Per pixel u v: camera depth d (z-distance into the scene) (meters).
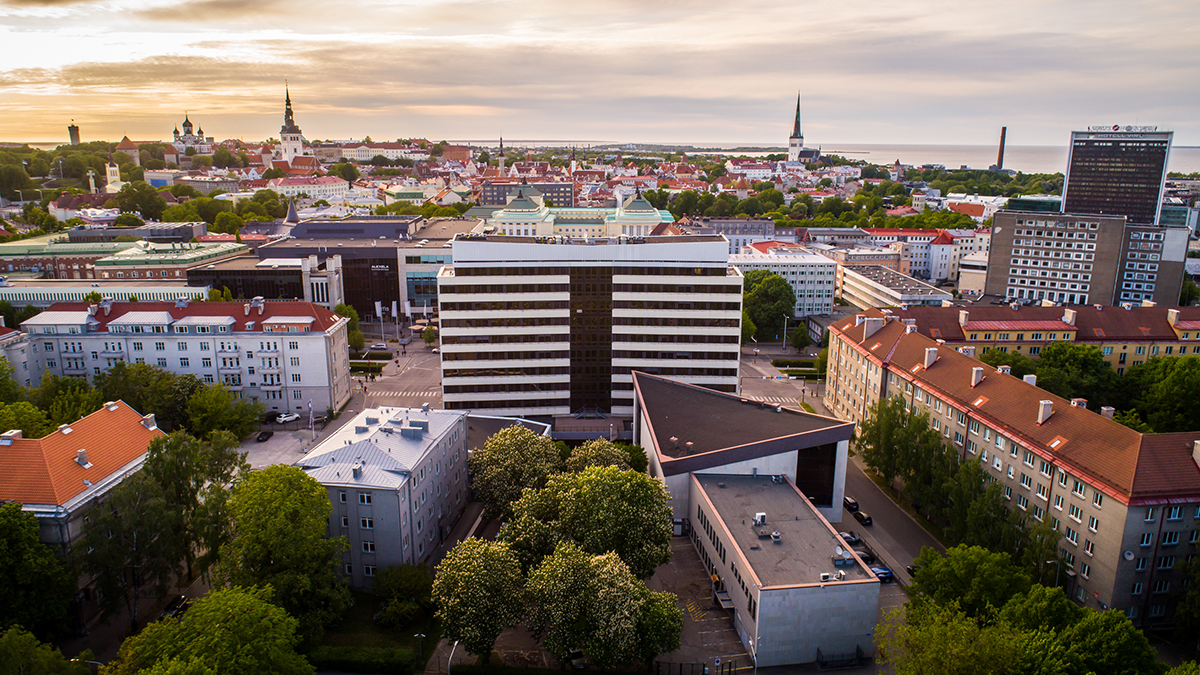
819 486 110.44
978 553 79.06
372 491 89.88
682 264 144.00
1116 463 85.44
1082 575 88.56
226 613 66.19
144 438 100.56
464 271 142.12
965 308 167.25
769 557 84.94
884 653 73.38
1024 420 100.88
